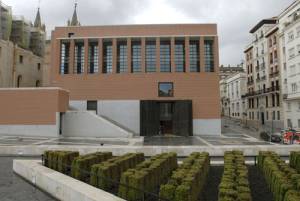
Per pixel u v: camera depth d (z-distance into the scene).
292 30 51.00
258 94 68.00
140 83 48.09
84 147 18.70
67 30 49.41
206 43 49.06
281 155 18.20
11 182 12.27
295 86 50.41
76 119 41.47
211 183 11.09
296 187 8.20
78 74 48.50
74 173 11.60
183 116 46.44
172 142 35.41
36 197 10.14
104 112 47.97
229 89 95.25
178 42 49.00
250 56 76.12
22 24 62.22
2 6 57.47
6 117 39.16
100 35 49.06
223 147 18.41
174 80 47.97
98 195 7.99
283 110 55.66
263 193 9.62
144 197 9.15
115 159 12.16
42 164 13.83
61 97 40.12
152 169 10.14
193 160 12.00
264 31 66.94
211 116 47.34
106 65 48.94
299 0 49.56
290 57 52.00
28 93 39.25
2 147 19.38
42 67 66.69
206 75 47.97
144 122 45.88
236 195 7.24
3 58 52.91
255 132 53.56
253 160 16.53
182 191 7.62
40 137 37.69
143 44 48.38
